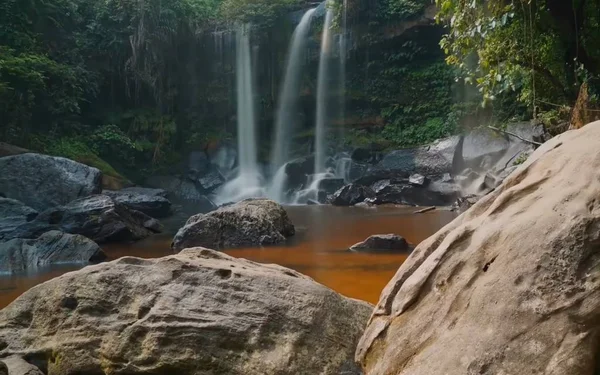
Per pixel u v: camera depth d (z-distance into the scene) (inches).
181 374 151.3
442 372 109.1
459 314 117.4
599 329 99.0
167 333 153.7
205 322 154.9
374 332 134.1
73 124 733.9
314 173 776.9
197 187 775.7
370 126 803.4
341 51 812.0
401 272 139.9
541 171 128.0
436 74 762.2
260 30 850.8
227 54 858.8
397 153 693.9
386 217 484.1
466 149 629.9
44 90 698.8
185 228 368.5
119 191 591.5
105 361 155.9
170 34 824.9
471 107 694.5
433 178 635.5
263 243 359.3
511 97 630.5
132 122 802.8
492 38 380.5
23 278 283.1
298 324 156.0
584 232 105.5
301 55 842.8
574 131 136.9
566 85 416.2
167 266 169.5
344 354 153.9
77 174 522.6
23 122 665.6
